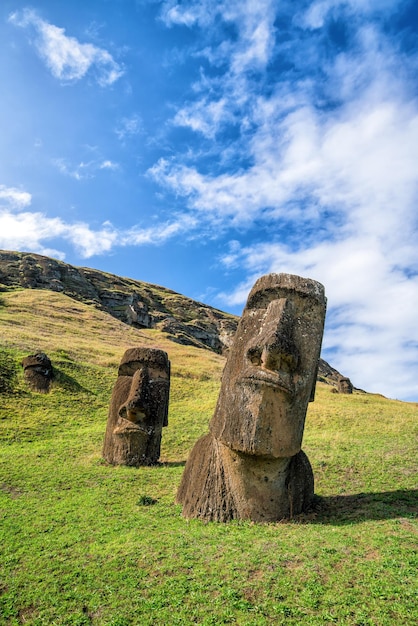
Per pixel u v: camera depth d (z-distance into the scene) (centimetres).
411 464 1147
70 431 1970
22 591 648
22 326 4184
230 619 543
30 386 2470
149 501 1034
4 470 1295
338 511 888
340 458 1254
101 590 635
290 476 902
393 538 694
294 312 927
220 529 813
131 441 1441
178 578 637
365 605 537
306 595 564
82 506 1018
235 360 943
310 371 904
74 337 4306
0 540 823
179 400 2767
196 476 952
